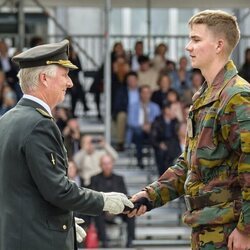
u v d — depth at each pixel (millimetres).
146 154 33812
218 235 10352
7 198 10430
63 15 44312
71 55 34781
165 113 30984
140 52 36094
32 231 10359
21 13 35000
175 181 11492
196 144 10492
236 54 37844
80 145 30281
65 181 10391
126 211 11047
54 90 10664
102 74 36000
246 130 10023
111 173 27234
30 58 10586
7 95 31297
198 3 36344
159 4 36594
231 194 10312
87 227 27188
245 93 10156
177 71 35219
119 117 33250
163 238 30094
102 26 44625
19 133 10383
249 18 40156
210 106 10383
